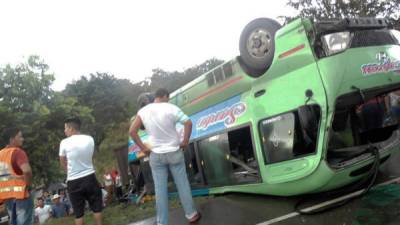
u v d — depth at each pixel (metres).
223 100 7.09
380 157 5.86
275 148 5.94
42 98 20.70
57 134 19.83
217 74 7.16
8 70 20.02
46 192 17.64
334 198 5.68
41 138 19.08
